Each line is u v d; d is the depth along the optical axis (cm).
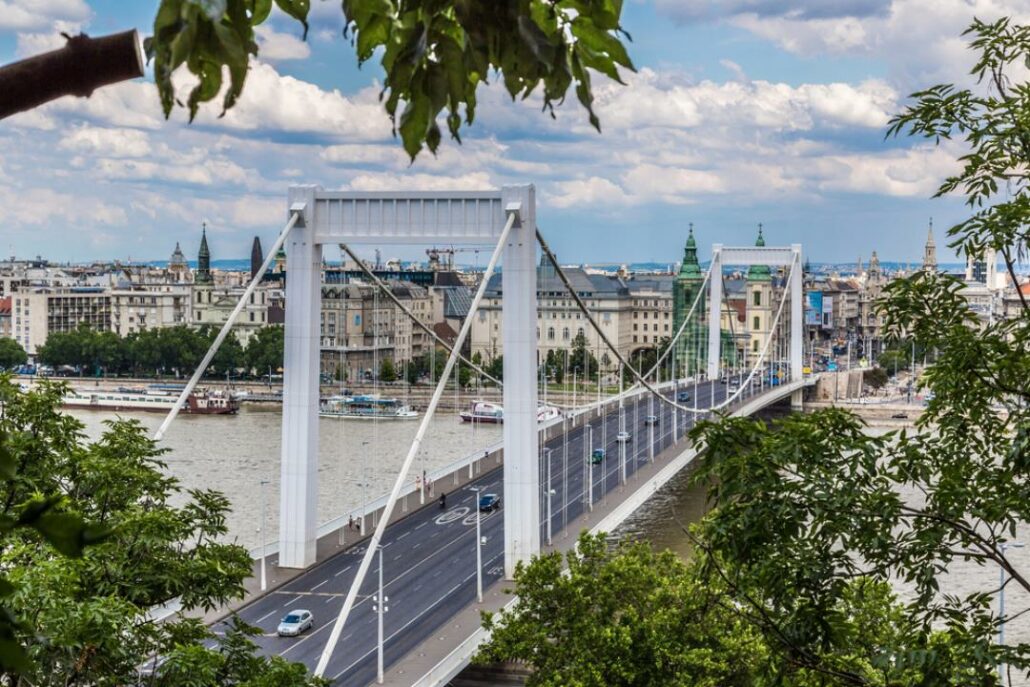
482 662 8319
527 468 11512
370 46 863
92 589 4712
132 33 716
